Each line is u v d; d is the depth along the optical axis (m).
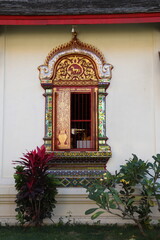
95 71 7.22
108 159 7.02
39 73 7.18
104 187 5.71
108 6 6.95
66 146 7.09
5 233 6.12
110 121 7.11
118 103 7.14
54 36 7.27
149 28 7.23
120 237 5.91
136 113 7.10
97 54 7.18
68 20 6.61
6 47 7.28
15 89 7.21
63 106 7.19
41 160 6.31
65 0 7.32
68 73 7.24
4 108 7.16
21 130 7.12
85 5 7.04
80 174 6.96
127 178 6.05
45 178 6.40
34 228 6.39
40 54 7.25
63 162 6.98
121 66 7.19
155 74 7.11
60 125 7.15
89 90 7.21
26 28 7.30
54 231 6.25
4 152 7.07
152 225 6.62
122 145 7.05
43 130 7.12
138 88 7.14
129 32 7.25
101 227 6.54
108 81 7.09
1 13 6.54
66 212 6.86
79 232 6.23
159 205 5.93
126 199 6.32
